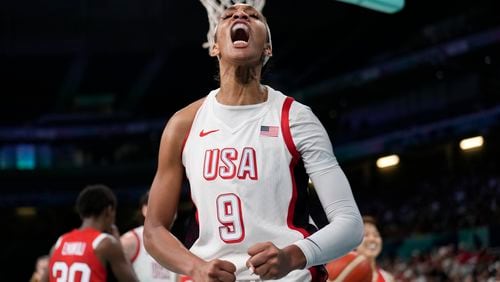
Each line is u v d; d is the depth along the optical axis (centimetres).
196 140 206
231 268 179
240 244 195
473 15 2102
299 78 2695
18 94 3062
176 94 3106
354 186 2552
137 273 480
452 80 2214
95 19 2684
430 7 2219
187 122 211
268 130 202
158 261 199
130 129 2961
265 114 205
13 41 2645
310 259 183
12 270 2770
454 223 1819
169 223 208
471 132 2042
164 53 2775
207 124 207
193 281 195
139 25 2706
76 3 2645
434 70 2212
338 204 198
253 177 197
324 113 2605
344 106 2581
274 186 198
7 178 2772
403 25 2358
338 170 204
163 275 475
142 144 2977
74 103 3112
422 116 2222
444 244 1684
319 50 2628
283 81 2686
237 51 203
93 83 3042
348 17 2461
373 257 470
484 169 2048
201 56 2791
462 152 2191
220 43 209
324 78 2661
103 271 406
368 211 2338
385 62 2308
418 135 2203
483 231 1577
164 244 196
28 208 2845
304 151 203
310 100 2609
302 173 206
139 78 2995
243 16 207
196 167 203
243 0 312
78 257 404
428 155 2330
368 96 2495
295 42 2619
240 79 207
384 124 2348
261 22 210
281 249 179
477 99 2080
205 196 200
